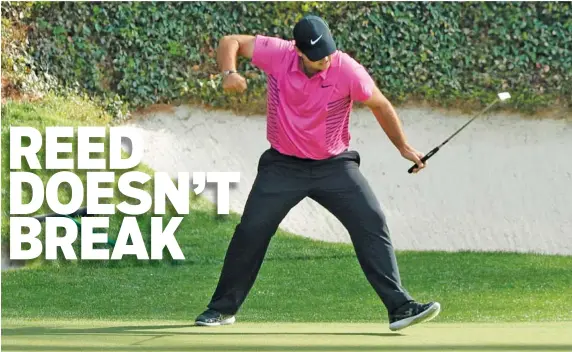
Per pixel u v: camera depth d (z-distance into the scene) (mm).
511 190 24016
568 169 24219
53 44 25000
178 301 16734
